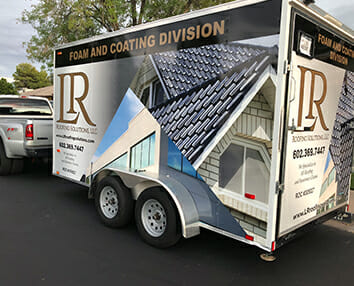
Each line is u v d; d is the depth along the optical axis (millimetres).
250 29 2758
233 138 2938
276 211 2781
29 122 6555
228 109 2955
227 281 3092
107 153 4316
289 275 3246
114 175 4359
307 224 3307
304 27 2770
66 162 5125
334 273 3314
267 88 2680
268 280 3135
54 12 11852
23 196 5867
